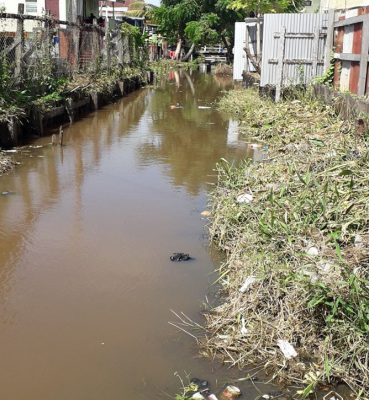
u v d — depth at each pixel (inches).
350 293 137.5
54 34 530.3
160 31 1702.8
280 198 209.0
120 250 205.9
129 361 139.9
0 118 366.6
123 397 126.9
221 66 1381.6
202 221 238.4
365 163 219.8
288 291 151.0
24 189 280.1
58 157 354.6
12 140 375.2
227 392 127.5
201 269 192.4
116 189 284.4
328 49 496.7
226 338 147.3
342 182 205.6
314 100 442.3
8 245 208.2
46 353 142.6
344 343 134.6
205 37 1537.9
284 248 172.4
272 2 827.4
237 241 196.7
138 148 391.5
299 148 282.7
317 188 203.8
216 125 502.0
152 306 166.4
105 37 729.6
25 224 229.8
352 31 398.3
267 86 550.3
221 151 382.3
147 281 182.4
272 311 150.4
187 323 157.4
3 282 179.2
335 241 163.5
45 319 158.1
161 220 238.4
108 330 153.4
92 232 222.7
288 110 442.9
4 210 246.5
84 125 486.9
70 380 132.6
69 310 163.0
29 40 488.7
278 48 538.3
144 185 293.4
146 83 967.6
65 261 195.6
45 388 129.7
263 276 158.1
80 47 628.4
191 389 128.7
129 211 249.3
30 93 429.7
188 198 271.0
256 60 723.4
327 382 130.0
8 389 129.2
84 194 274.1
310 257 159.5
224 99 653.9
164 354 142.7
